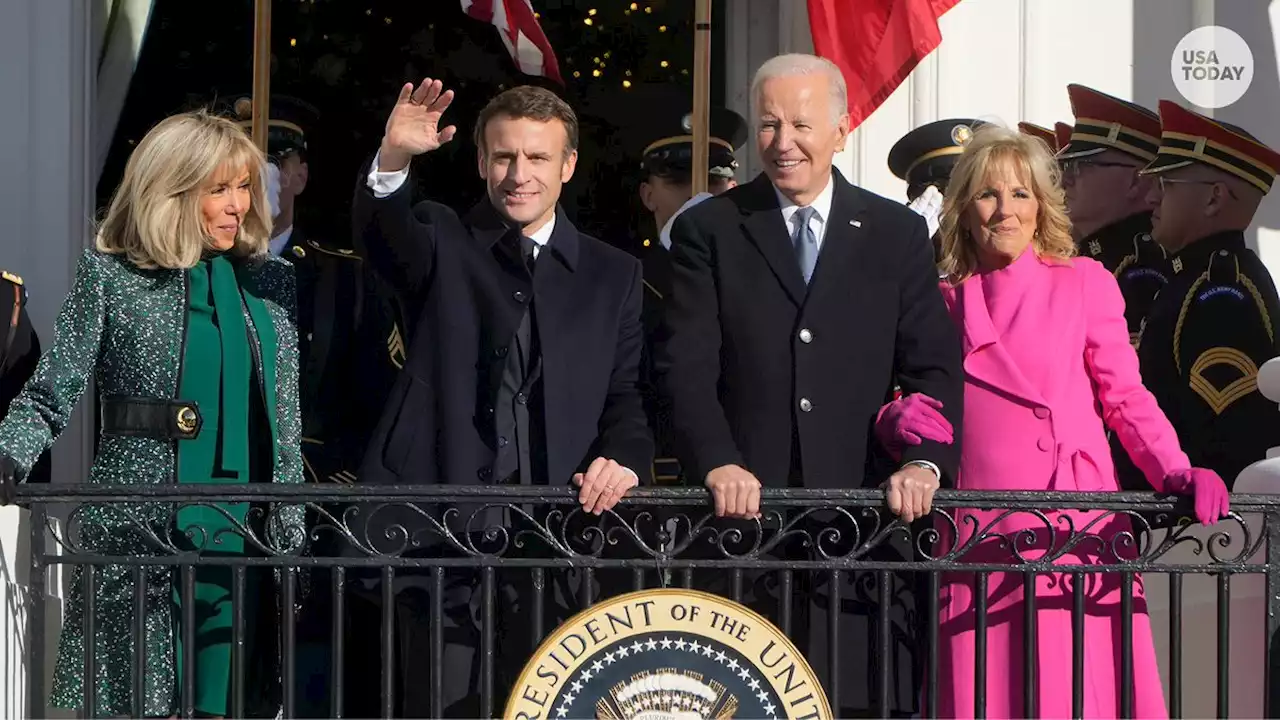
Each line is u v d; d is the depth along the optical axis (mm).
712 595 11078
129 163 11633
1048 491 11234
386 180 11430
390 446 11703
